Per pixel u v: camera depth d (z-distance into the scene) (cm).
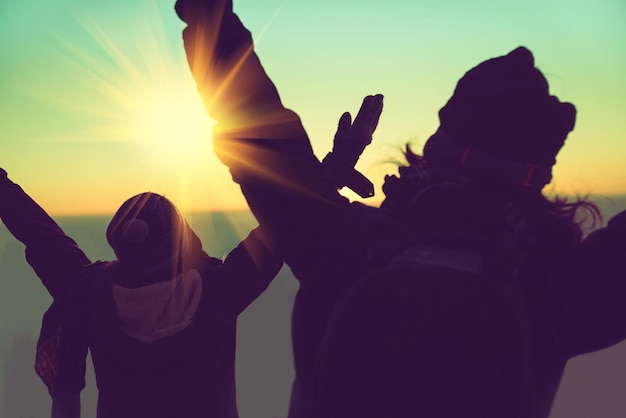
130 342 135
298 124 86
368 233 77
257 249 135
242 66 86
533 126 75
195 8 88
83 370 142
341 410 73
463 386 70
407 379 71
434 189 77
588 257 77
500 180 77
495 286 71
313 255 80
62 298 140
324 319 78
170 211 135
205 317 136
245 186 85
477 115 76
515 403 71
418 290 71
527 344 71
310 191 82
